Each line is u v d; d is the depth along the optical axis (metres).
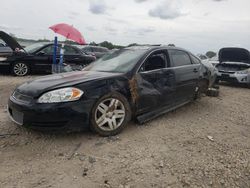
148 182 2.83
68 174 2.91
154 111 4.69
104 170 3.02
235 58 10.90
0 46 9.92
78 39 8.00
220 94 8.09
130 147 3.62
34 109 3.46
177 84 5.04
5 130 4.00
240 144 3.96
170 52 5.14
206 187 2.80
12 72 9.91
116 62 4.70
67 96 3.53
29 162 3.13
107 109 3.88
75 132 3.97
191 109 5.81
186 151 3.59
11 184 2.69
